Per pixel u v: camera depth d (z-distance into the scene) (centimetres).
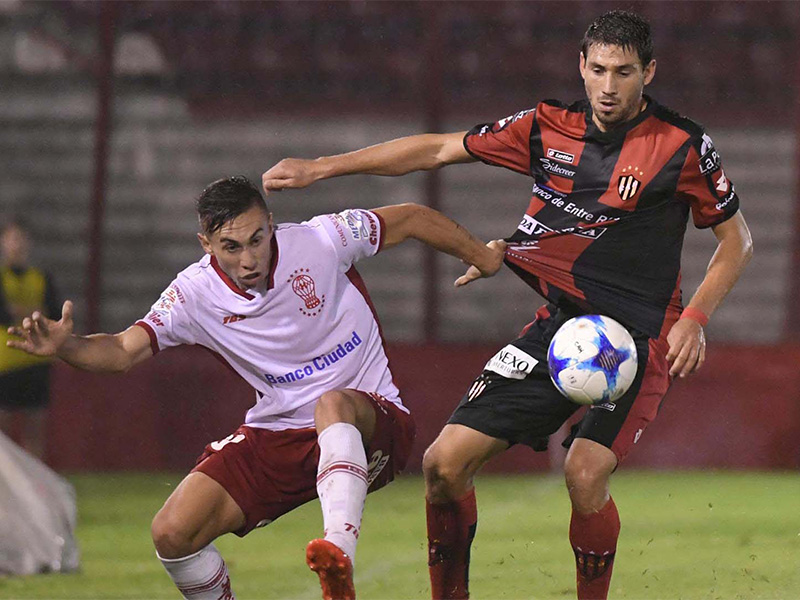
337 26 5231
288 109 5200
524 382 1568
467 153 1664
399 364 4544
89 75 5191
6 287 3894
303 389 1484
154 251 5112
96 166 5031
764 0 5209
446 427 1574
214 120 5181
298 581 2052
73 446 4453
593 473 1484
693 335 1507
